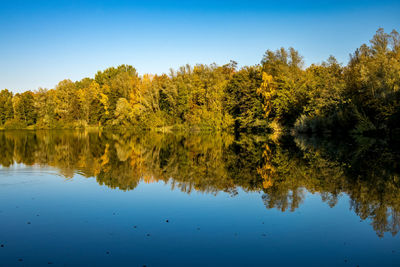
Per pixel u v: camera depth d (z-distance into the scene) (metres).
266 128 58.66
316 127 45.91
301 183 16.31
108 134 61.53
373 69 38.62
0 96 98.88
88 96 87.00
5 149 32.06
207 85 70.44
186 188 15.12
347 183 16.17
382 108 35.22
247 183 16.33
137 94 75.88
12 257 7.66
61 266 7.21
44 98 87.31
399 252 8.12
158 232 9.30
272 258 7.71
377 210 11.66
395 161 22.83
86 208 11.62
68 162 23.27
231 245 8.45
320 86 49.56
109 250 8.06
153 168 21.02
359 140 37.91
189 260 7.55
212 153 29.58
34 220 10.26
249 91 62.56
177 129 72.25
